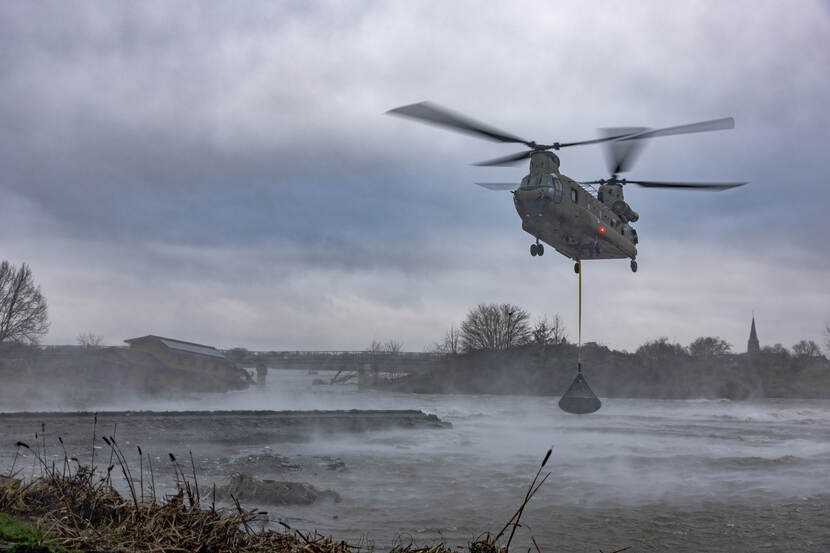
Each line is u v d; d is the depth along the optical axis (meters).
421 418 43.56
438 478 24.06
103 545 7.85
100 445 27.50
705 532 16.80
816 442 38.66
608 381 121.38
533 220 27.97
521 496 20.83
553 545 15.40
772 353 138.50
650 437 40.78
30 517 9.36
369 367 133.88
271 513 16.41
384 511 18.16
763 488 22.73
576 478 24.50
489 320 142.62
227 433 32.78
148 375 106.38
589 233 29.53
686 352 138.25
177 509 8.86
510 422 51.66
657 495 21.39
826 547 15.66
